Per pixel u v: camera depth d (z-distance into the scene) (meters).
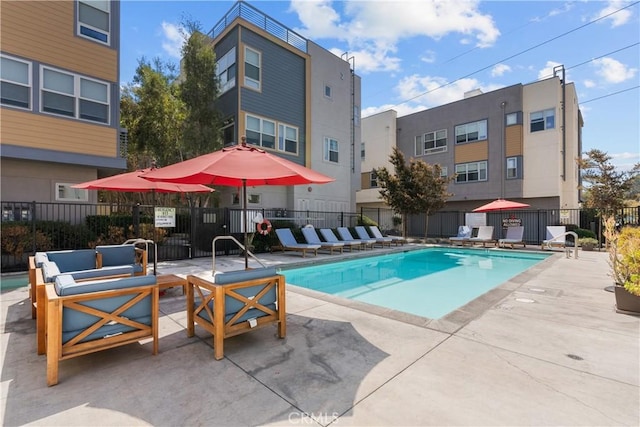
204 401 2.33
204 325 3.28
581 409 2.21
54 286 2.93
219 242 10.76
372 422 2.08
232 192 14.23
